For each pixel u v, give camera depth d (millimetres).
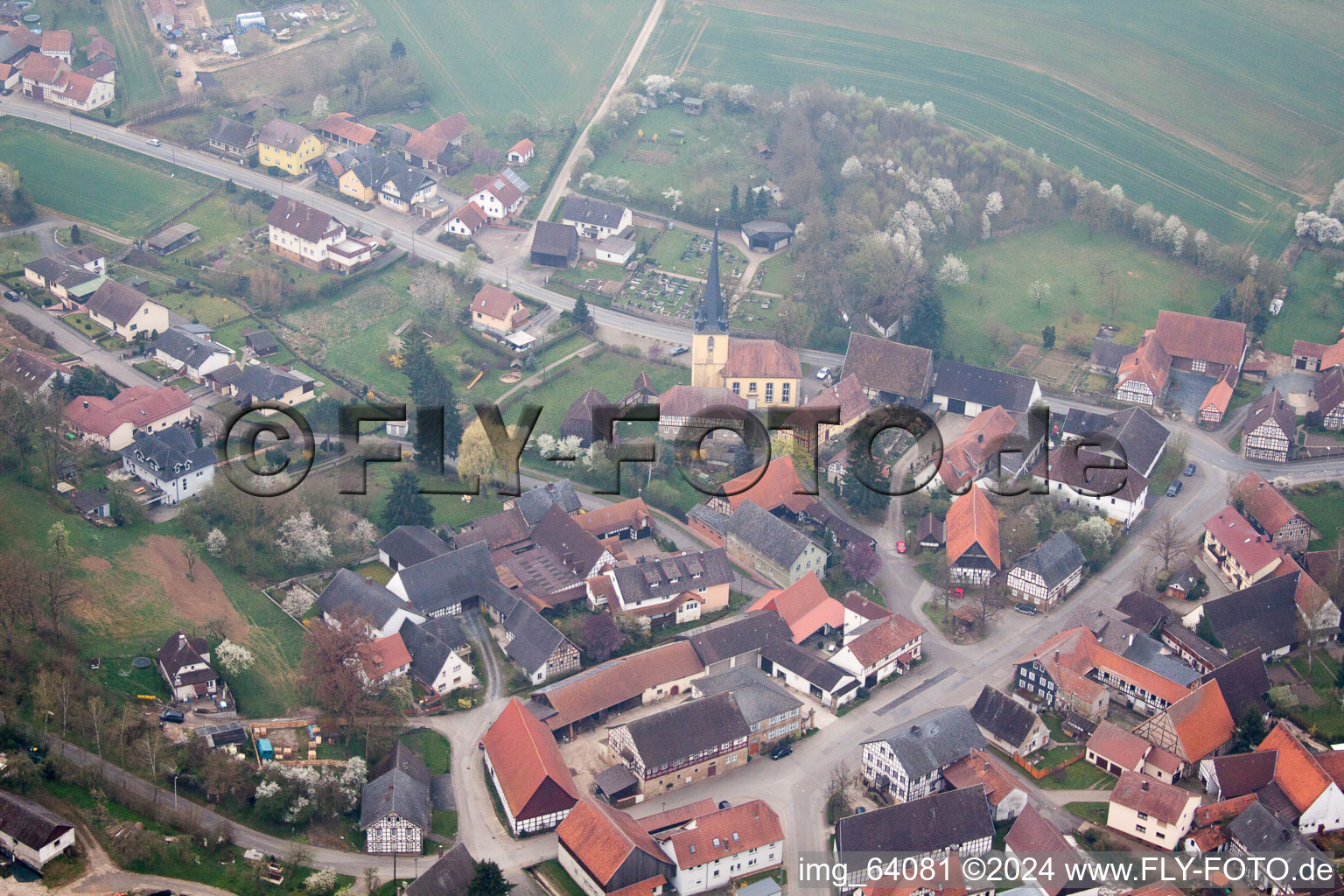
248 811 169750
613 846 162875
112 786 164125
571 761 186625
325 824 171000
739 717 186625
